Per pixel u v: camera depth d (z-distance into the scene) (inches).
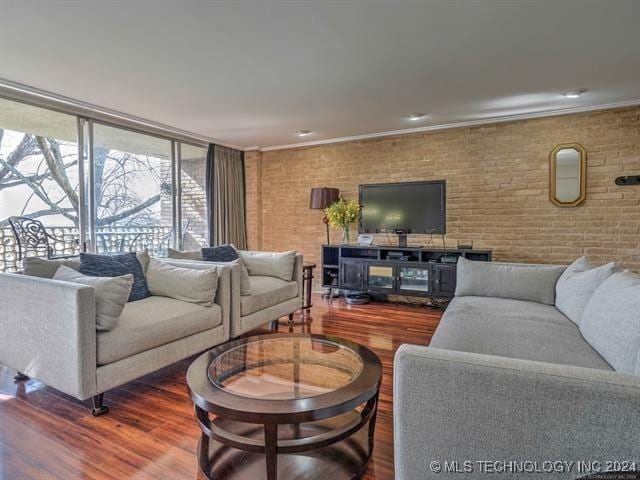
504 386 37.8
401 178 195.0
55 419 80.4
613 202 153.8
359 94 138.9
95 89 132.0
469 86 131.5
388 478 62.3
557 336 78.7
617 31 94.3
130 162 175.6
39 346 84.8
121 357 85.0
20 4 80.8
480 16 87.5
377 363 69.8
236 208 228.7
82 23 89.1
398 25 91.4
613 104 150.6
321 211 218.4
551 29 93.4
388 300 196.5
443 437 40.7
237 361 78.9
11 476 62.4
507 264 121.3
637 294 61.7
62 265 100.3
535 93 138.5
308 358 83.6
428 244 189.2
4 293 92.5
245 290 126.0
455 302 112.1
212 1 80.9
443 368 40.1
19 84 126.2
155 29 92.4
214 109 155.5
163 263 119.9
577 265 104.3
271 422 52.8
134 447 70.7
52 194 151.6
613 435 34.5
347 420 78.0
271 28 92.4
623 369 57.1
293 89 133.8
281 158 229.6
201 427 62.4
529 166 167.6
